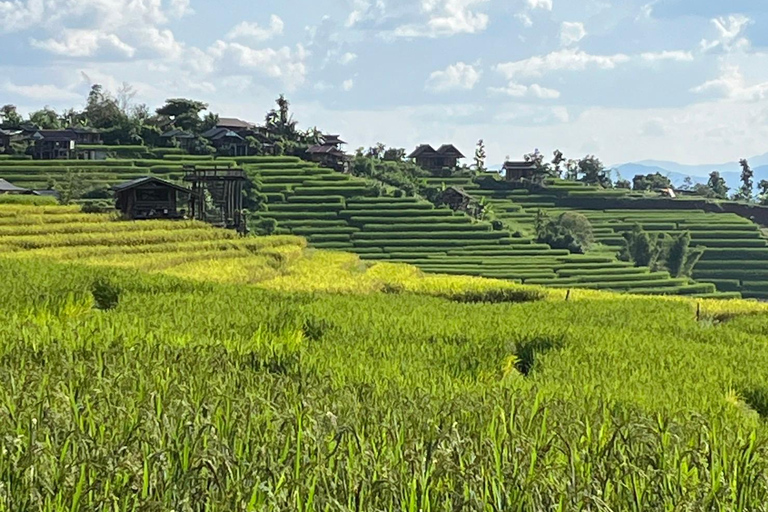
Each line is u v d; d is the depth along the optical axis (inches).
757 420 594.6
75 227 2479.1
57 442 275.1
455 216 4367.6
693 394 602.5
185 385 373.4
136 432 287.6
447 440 300.7
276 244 2714.1
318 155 5551.2
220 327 748.6
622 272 3772.1
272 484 244.8
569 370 694.5
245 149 5359.3
